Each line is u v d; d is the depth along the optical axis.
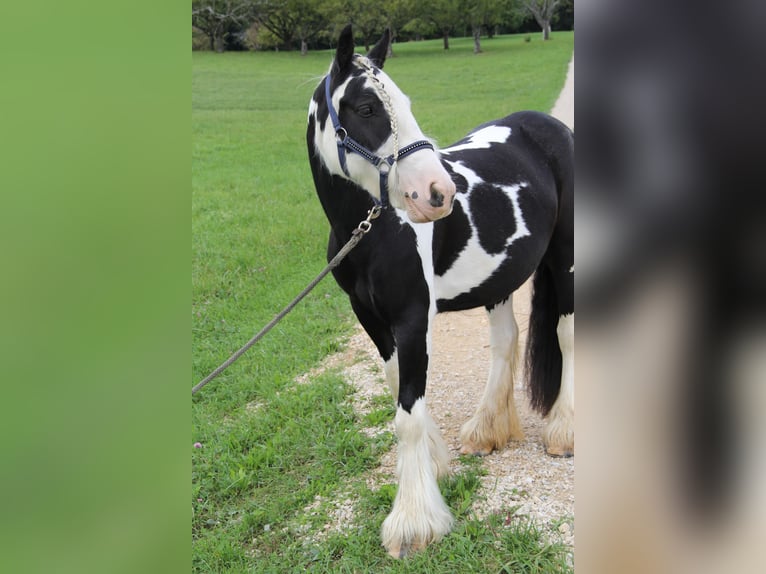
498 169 3.16
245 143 14.55
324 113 2.62
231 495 3.39
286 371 4.71
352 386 4.32
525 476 3.23
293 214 8.54
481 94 20.42
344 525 3.03
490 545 2.76
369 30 34.66
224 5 36.53
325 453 3.61
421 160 2.39
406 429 2.81
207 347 5.16
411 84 24.20
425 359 2.79
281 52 37.84
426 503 2.82
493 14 36.56
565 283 3.38
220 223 8.20
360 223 2.73
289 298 5.98
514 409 3.59
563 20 48.56
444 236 2.92
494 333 3.56
